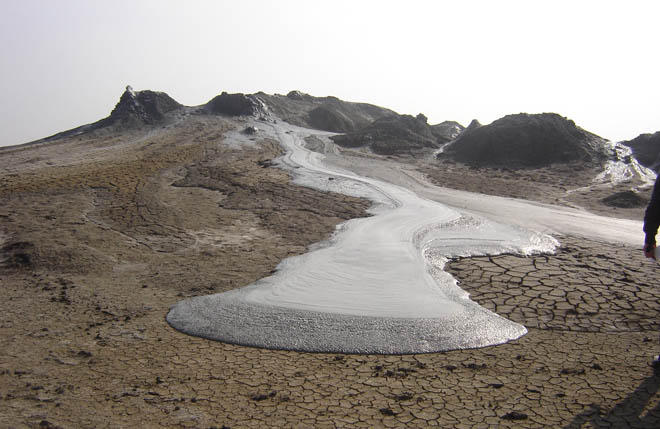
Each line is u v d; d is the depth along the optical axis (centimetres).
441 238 1136
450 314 650
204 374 500
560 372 484
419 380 475
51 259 1006
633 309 701
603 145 3488
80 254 1038
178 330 643
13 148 4125
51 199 1684
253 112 5434
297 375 493
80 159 2975
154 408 418
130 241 1205
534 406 411
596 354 534
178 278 911
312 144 3972
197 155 3120
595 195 2197
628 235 1262
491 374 485
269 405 425
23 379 488
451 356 538
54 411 410
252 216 1563
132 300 784
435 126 6475
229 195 1914
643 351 539
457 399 430
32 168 2559
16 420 388
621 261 981
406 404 423
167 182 2184
